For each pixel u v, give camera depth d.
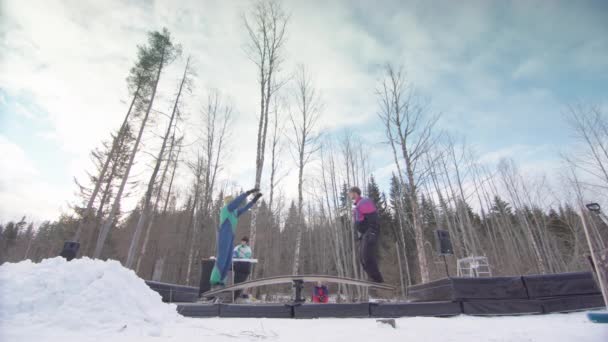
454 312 5.16
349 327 3.64
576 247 24.00
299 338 2.87
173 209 29.41
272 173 16.48
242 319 4.41
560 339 2.91
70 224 22.33
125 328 2.84
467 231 27.70
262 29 15.23
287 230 34.62
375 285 4.29
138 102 19.31
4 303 2.75
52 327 2.61
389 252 28.98
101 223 22.22
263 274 28.59
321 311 4.75
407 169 14.23
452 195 24.42
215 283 4.79
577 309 5.41
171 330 3.00
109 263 3.69
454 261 23.30
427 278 12.10
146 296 3.64
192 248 21.91
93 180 22.05
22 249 38.12
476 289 5.36
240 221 28.59
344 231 23.34
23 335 2.33
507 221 29.95
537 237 27.06
